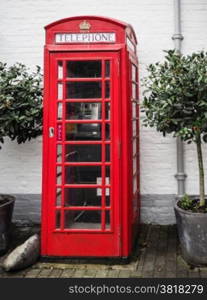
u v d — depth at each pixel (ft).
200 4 17.15
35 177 18.25
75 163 13.80
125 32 13.47
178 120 13.10
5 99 14.64
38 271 13.56
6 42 17.95
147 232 17.03
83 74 13.71
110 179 13.78
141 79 16.20
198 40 17.21
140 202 17.80
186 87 12.85
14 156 18.26
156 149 17.70
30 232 17.44
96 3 17.61
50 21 17.81
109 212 13.97
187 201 14.69
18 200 18.30
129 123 13.96
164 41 17.35
